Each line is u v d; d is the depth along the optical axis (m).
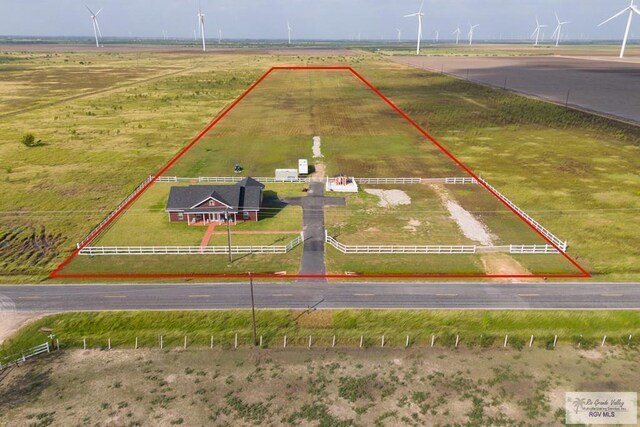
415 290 44.22
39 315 40.44
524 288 44.56
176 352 37.16
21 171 80.94
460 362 36.12
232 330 39.22
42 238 56.09
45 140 100.69
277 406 31.84
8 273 47.47
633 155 91.75
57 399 32.34
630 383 33.91
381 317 40.44
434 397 32.69
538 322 39.84
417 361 36.25
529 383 33.91
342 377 34.53
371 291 44.03
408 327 39.50
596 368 35.38
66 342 37.94
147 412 31.28
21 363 35.81
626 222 60.62
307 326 39.59
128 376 34.53
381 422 30.62
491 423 30.52
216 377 34.47
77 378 34.34
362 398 32.59
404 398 32.59
